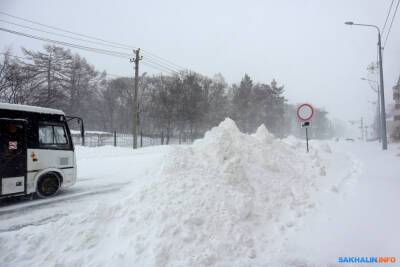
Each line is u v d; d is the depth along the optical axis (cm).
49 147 782
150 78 5209
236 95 4975
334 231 394
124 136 3456
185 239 348
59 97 3022
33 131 755
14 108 727
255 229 399
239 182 496
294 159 785
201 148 600
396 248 342
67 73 4394
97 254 346
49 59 4009
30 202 708
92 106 5131
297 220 437
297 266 313
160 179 493
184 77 3819
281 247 354
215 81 4828
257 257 332
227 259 324
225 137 610
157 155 1652
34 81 2969
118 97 5409
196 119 3650
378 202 510
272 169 621
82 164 1395
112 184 911
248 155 634
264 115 5516
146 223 386
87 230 384
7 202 711
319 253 338
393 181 690
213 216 394
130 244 348
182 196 434
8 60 2625
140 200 447
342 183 668
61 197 753
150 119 4466
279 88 6000
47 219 575
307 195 546
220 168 521
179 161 533
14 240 389
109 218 418
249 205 432
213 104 4300
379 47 1877
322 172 734
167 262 315
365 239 368
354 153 1504
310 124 910
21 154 722
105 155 1828
